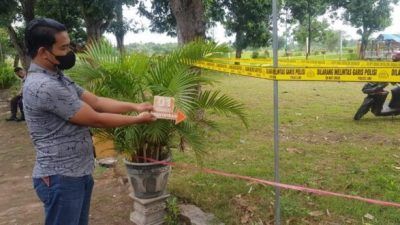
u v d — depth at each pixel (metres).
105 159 5.52
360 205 3.78
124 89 3.62
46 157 2.30
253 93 12.13
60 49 2.25
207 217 3.62
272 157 5.39
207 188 4.34
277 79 3.05
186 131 3.49
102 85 3.56
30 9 14.20
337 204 3.80
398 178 4.46
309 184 4.36
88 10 13.21
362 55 32.31
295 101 10.25
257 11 21.95
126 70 3.62
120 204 4.27
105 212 4.09
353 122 7.51
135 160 3.66
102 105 2.74
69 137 2.31
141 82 3.67
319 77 2.88
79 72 3.50
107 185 4.84
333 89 12.78
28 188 5.04
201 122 4.01
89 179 2.52
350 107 9.10
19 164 6.09
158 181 3.62
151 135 3.42
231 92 12.41
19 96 9.59
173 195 4.16
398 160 5.13
